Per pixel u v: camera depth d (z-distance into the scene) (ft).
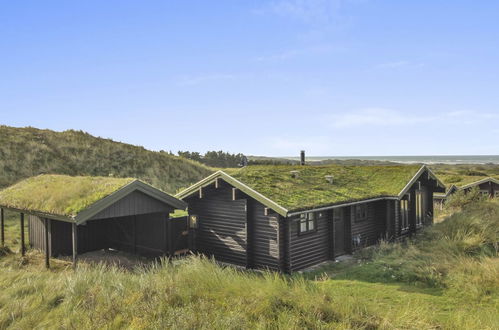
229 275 25.66
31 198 41.96
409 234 58.23
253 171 48.37
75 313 22.08
